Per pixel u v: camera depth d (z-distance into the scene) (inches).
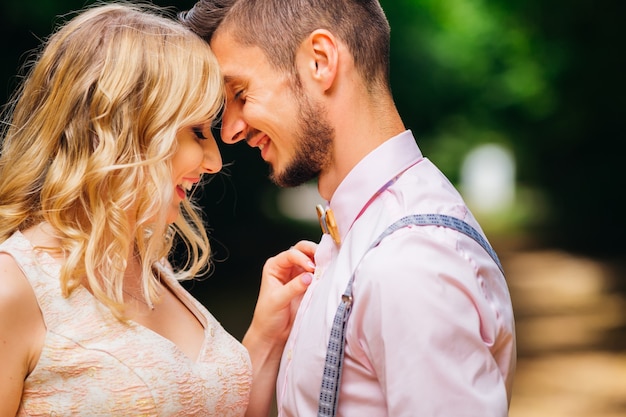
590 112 860.6
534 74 1056.2
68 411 84.7
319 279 96.3
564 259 606.5
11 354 83.7
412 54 1065.5
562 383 285.7
